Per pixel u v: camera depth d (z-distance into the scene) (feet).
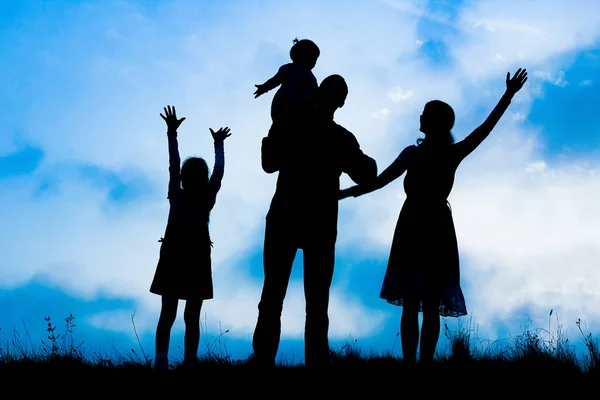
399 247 16.83
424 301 16.29
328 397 14.73
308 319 15.28
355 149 15.76
